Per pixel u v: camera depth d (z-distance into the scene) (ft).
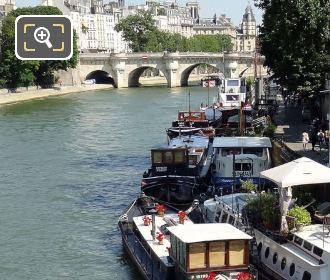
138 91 558.15
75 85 583.17
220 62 620.90
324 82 194.08
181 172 147.33
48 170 196.13
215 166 145.69
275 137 182.60
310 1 133.59
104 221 140.46
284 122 230.68
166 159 147.13
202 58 624.59
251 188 117.29
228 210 104.42
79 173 191.11
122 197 161.48
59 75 575.38
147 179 139.74
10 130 288.71
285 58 192.03
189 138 184.85
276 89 381.19
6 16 545.03
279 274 86.12
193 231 89.30
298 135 196.03
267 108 265.13
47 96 497.05
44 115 350.64
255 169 138.72
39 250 122.62
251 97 329.52
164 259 98.27
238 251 86.12
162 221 117.91
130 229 121.80
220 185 139.33
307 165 86.63
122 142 249.14
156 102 426.92
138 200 131.85
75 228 135.85
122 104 415.44
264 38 217.77
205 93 515.09
